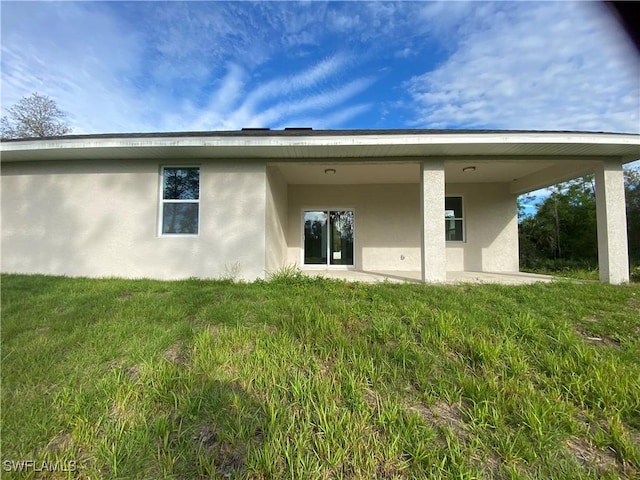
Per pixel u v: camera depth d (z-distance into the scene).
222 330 2.98
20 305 3.83
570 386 2.14
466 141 5.30
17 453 1.57
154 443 1.61
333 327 2.98
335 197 9.56
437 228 6.04
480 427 1.75
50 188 6.37
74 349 2.61
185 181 6.32
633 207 11.36
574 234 14.24
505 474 1.47
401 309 3.63
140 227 6.18
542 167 7.40
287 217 9.48
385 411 1.82
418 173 8.04
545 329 3.09
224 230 6.11
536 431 1.71
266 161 6.16
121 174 6.27
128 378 2.17
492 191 9.29
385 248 9.42
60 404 1.91
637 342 2.84
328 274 7.91
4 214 6.42
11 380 2.15
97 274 6.18
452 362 2.44
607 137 5.29
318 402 1.91
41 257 6.30
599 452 1.64
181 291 4.72
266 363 2.34
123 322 3.22
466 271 9.13
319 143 5.35
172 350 2.64
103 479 1.42
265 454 1.49
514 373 2.31
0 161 6.48
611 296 4.42
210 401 1.92
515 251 9.20
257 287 5.14
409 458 1.54
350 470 1.46
